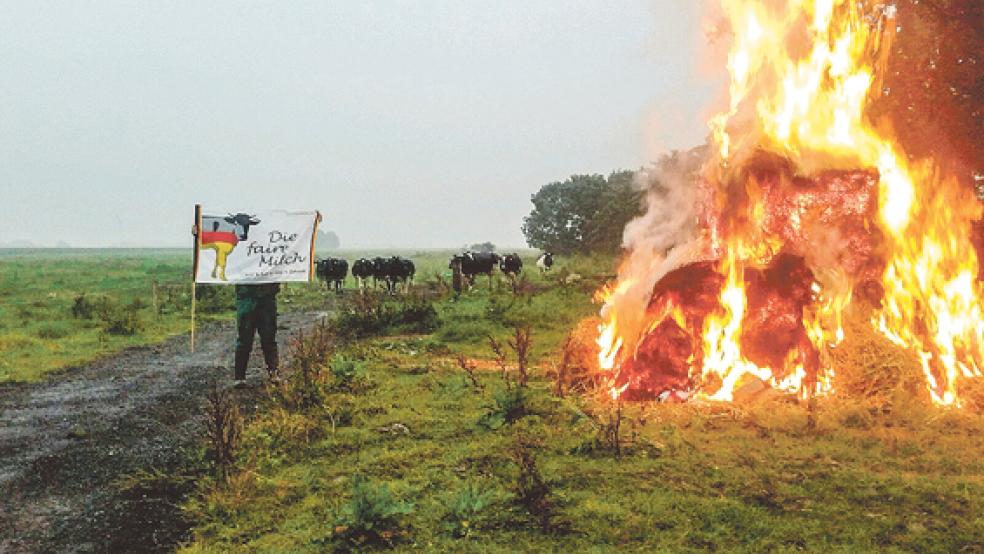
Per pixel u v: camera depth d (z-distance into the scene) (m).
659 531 4.74
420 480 5.87
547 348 12.81
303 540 4.82
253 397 9.88
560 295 21.14
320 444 7.04
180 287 32.50
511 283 28.28
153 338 17.12
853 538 4.58
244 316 10.70
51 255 165.12
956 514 4.96
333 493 5.69
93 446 7.57
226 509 5.43
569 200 66.75
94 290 34.12
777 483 5.58
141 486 6.18
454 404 8.60
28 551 4.92
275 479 6.02
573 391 8.93
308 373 9.32
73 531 5.26
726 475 5.77
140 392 10.54
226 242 10.62
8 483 6.39
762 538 4.61
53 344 16.08
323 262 33.00
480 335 14.73
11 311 23.11
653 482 5.65
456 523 4.91
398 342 14.27
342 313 18.00
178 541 5.02
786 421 7.27
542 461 6.22
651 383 8.89
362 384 9.74
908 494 5.31
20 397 10.45
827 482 5.61
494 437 7.09
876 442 6.69
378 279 29.70
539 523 4.89
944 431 7.02
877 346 9.17
